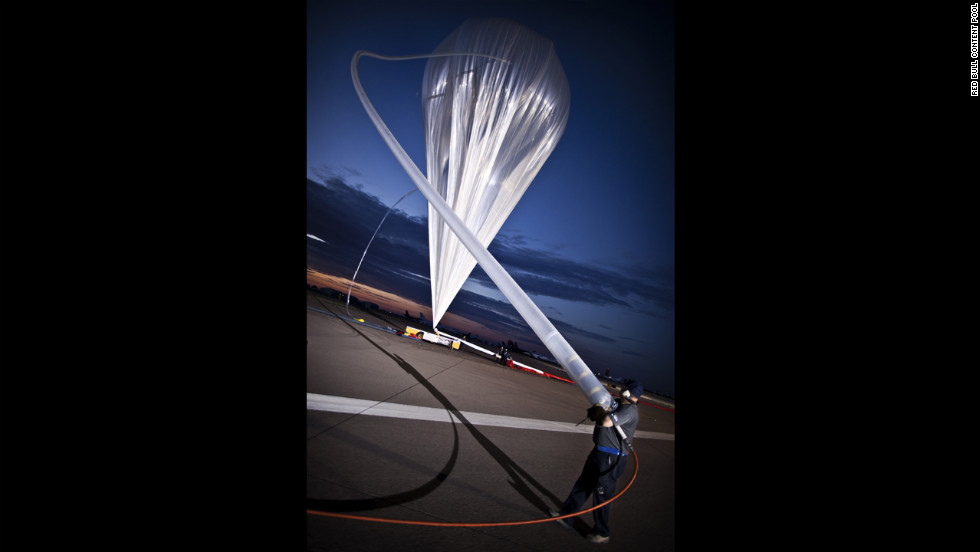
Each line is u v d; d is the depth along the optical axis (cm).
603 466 361
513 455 528
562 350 262
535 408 811
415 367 897
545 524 381
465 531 342
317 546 286
